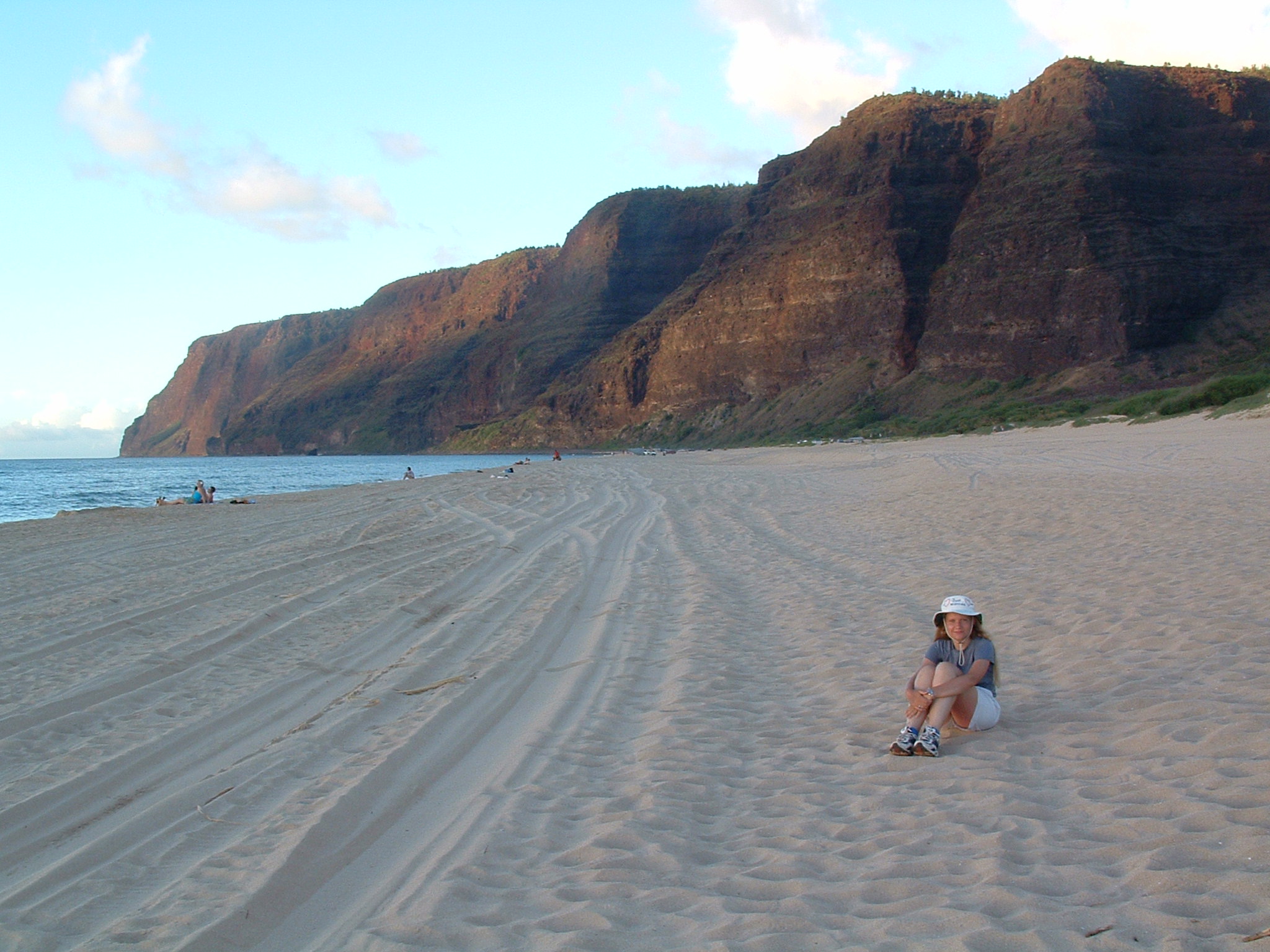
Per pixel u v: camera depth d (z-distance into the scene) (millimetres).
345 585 10992
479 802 4453
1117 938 2830
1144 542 10398
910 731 4848
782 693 6320
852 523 15727
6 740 5535
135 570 12906
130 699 6391
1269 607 6809
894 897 3279
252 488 56812
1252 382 44406
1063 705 5395
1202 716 4762
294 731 5648
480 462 121062
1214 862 3246
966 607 4984
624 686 6633
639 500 23438
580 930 3174
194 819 4328
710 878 3564
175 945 3146
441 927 3219
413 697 6414
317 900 3562
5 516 35344
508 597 10039
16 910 3484
